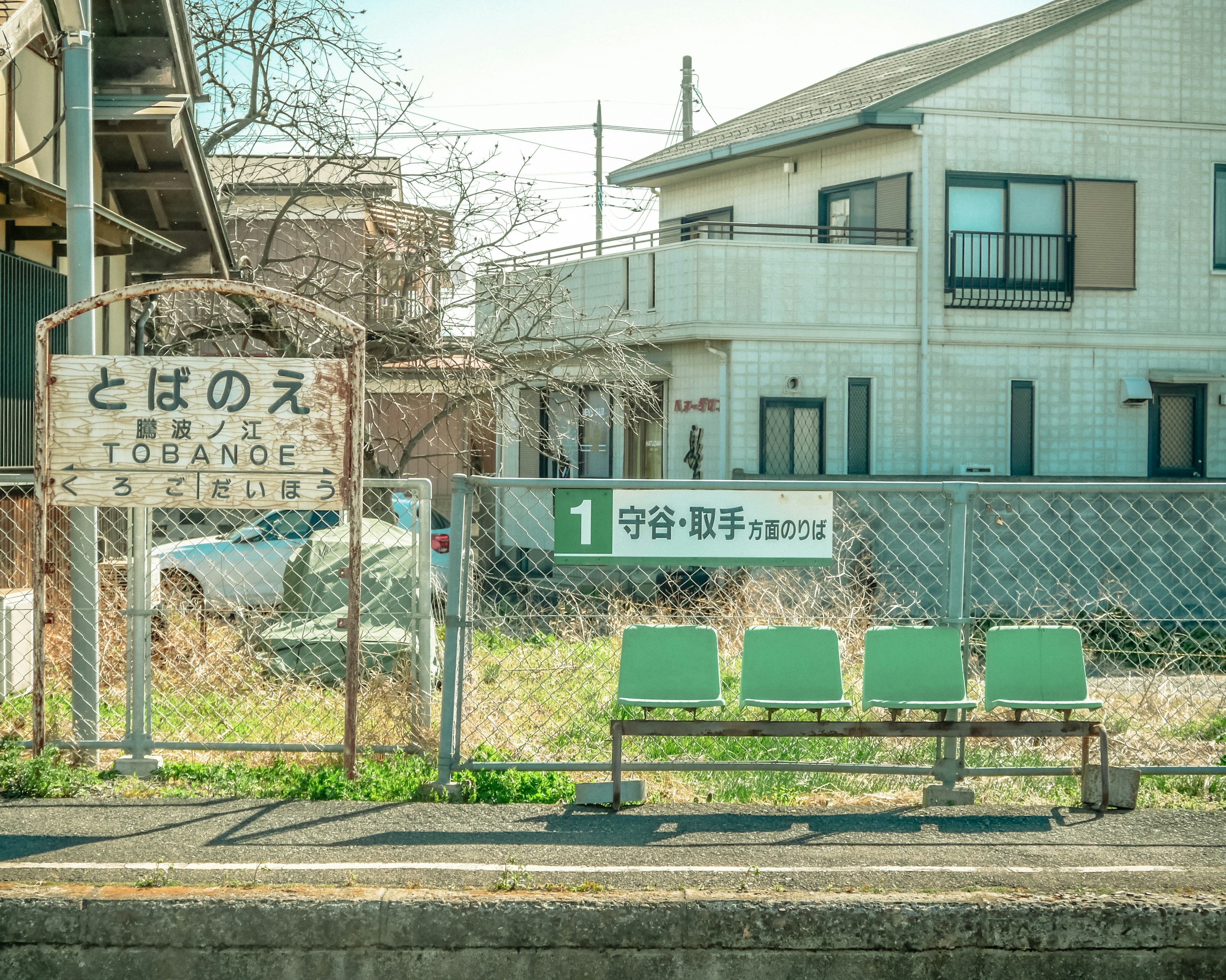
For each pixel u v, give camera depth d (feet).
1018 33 63.62
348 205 50.08
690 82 105.09
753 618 30.63
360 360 19.34
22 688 26.76
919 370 59.11
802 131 61.21
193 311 50.16
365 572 31.04
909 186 59.11
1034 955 14.47
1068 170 60.64
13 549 30.14
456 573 19.77
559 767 19.51
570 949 14.30
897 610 43.86
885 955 14.38
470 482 19.75
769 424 57.47
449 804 18.69
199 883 14.83
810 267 57.52
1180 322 62.39
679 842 16.81
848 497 44.93
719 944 14.35
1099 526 45.91
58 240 33.88
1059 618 36.24
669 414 58.90
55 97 38.68
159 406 19.21
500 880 15.03
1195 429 63.16
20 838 16.56
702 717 25.50
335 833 16.99
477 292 44.19
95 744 20.03
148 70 40.60
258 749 20.16
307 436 19.30
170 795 19.04
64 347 34.63
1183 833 17.47
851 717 25.61
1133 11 61.05
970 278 59.16
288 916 14.24
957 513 19.84
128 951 14.17
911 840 16.99
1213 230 62.75
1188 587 46.19
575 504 19.65
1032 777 21.17
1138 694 30.32
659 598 36.29
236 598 34.22
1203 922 14.48
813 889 14.92
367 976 14.24
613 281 60.18
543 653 29.32
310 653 28.55
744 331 56.59
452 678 19.63
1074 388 61.11
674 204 72.95
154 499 19.21
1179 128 62.13
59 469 19.20
